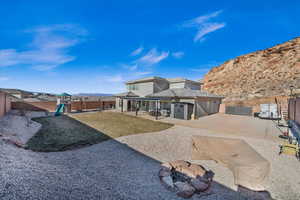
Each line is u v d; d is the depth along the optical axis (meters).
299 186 4.61
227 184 4.66
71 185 3.75
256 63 41.94
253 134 11.12
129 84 29.73
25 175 3.71
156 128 12.82
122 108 25.23
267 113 19.20
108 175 4.82
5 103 16.73
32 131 10.90
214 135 10.73
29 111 23.19
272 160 6.55
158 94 21.69
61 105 22.84
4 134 7.63
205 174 5.02
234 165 4.89
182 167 5.34
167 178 4.60
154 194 3.91
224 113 24.52
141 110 26.50
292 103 16.06
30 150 6.70
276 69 36.44
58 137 9.48
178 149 7.86
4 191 2.91
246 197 4.03
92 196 3.43
